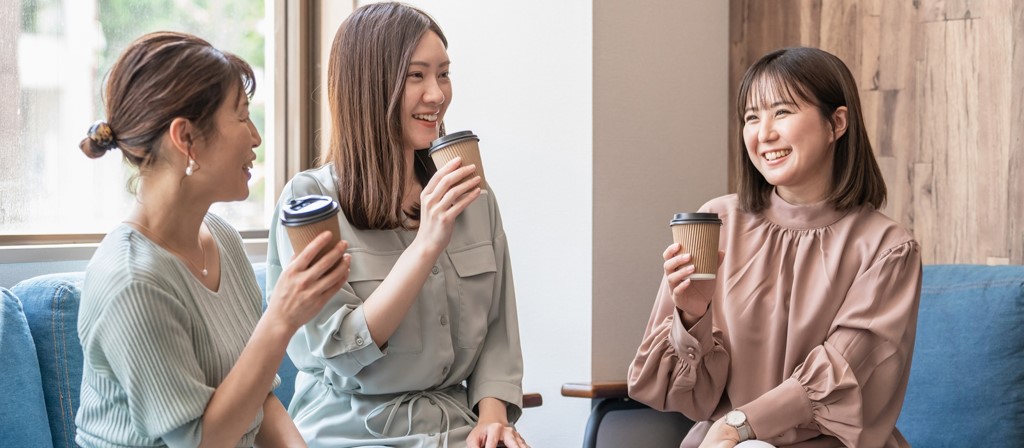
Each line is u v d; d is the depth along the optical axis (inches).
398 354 73.9
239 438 57.7
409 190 79.1
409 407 74.1
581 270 99.3
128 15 102.0
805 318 79.0
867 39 102.6
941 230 98.7
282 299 56.4
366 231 76.0
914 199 100.5
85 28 97.9
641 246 102.3
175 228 59.8
